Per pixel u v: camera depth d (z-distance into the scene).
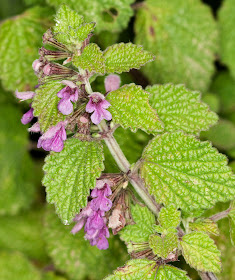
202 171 0.48
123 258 0.57
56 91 0.47
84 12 0.58
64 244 0.59
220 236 0.55
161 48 0.62
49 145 0.47
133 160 0.57
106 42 0.59
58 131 0.47
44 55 0.47
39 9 0.61
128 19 0.59
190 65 0.62
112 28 0.59
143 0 0.63
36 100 0.47
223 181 0.48
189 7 0.63
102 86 0.56
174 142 0.49
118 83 0.49
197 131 0.50
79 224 0.49
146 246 0.49
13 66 0.59
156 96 0.51
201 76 0.62
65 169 0.48
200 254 0.48
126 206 0.49
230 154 0.60
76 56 0.47
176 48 0.62
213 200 0.48
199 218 0.50
